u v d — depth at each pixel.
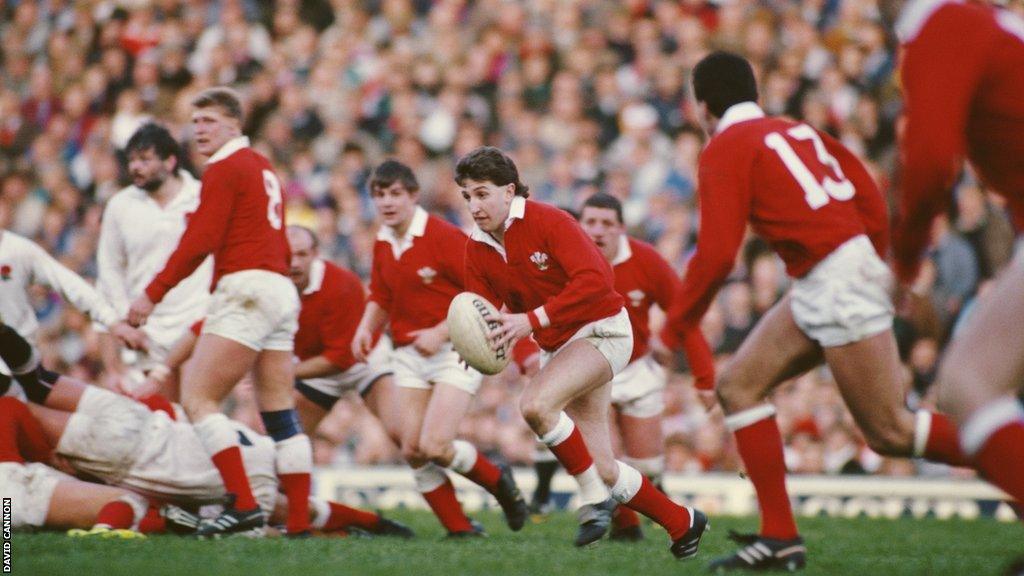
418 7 66.12
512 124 59.41
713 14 61.50
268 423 26.33
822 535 30.41
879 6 16.58
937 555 24.17
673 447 43.69
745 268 49.12
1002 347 14.92
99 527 24.20
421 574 18.22
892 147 54.03
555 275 21.86
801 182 18.75
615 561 20.39
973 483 39.34
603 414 22.61
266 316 25.08
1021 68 15.79
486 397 45.38
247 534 24.45
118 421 25.20
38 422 25.23
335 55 63.31
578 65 60.38
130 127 61.72
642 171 56.09
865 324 18.38
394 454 46.41
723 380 19.50
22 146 66.25
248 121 62.34
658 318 44.34
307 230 30.72
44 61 68.12
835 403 43.75
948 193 16.45
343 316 31.11
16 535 23.17
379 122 60.78
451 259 27.44
